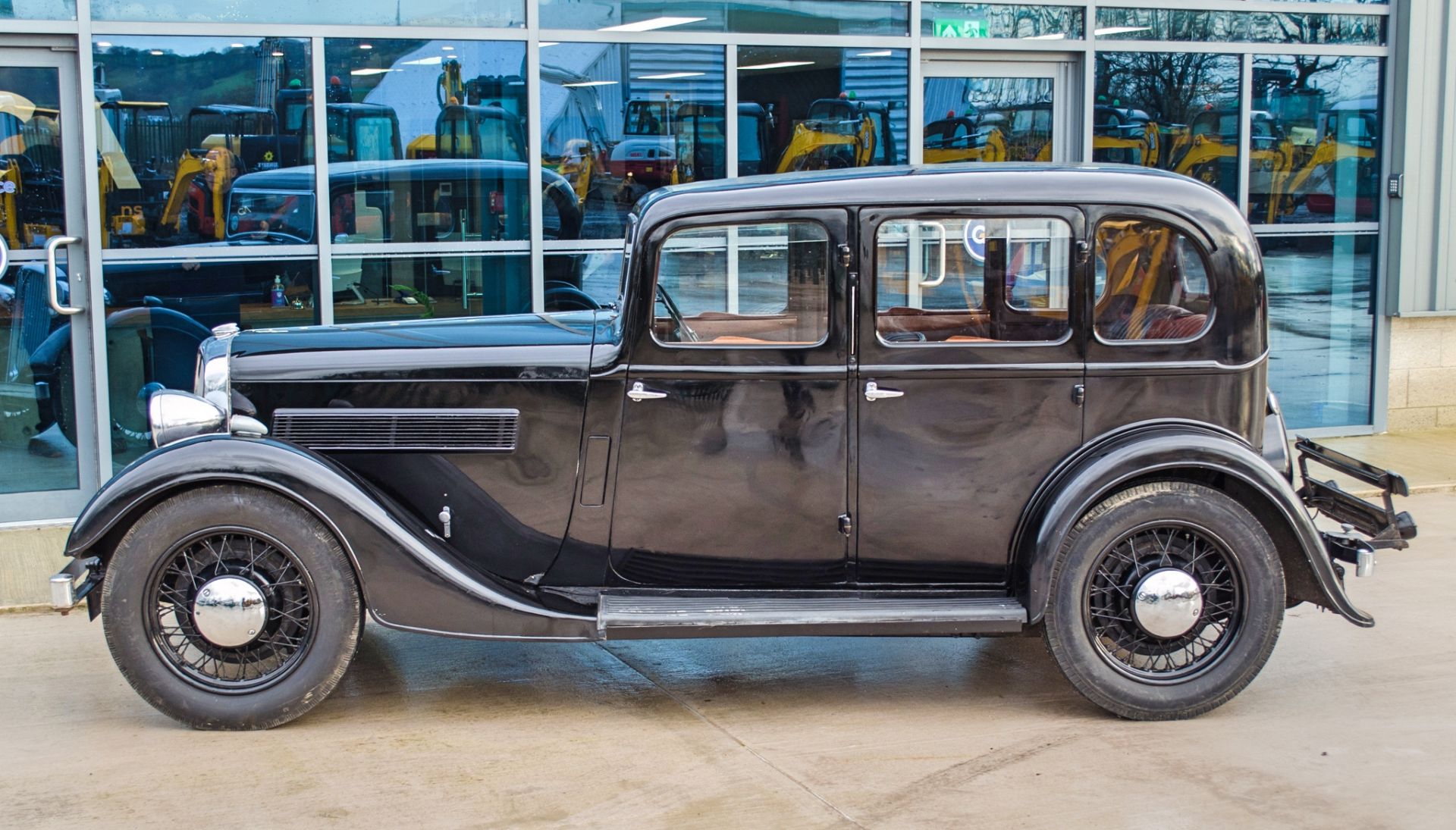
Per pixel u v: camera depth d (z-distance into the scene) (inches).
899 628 168.9
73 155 273.0
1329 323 361.7
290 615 169.2
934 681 189.9
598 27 299.1
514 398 174.4
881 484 172.9
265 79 279.6
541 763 158.7
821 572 177.0
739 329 171.9
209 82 276.4
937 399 171.0
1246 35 345.4
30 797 148.4
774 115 314.2
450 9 289.1
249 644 168.1
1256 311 173.0
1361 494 295.7
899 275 169.9
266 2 277.6
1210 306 173.0
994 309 171.2
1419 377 366.9
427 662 197.3
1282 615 170.4
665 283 170.2
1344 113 355.6
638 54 302.8
